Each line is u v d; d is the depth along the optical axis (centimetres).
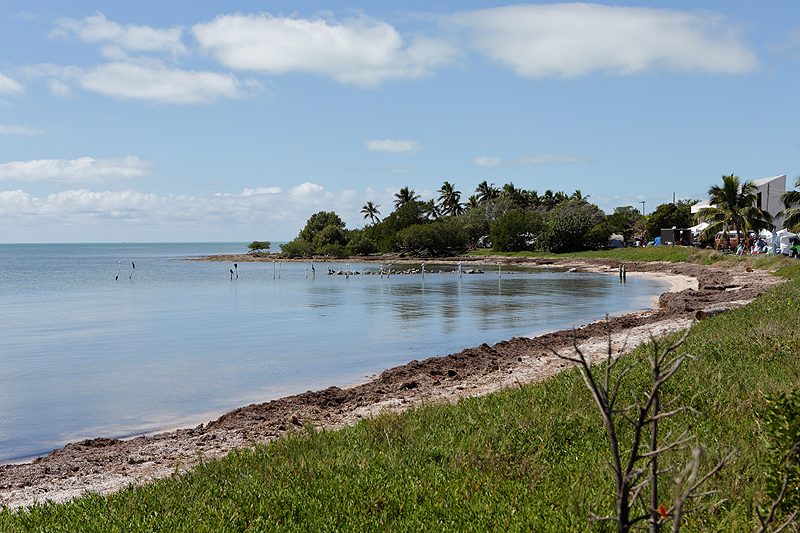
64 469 921
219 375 1742
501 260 10388
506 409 874
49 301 4388
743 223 6106
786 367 941
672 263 6600
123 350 2195
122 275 8481
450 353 2052
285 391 1537
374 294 4741
